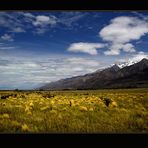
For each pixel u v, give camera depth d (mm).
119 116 14422
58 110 17625
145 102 26078
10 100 27953
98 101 26297
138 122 12383
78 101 25422
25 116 14172
